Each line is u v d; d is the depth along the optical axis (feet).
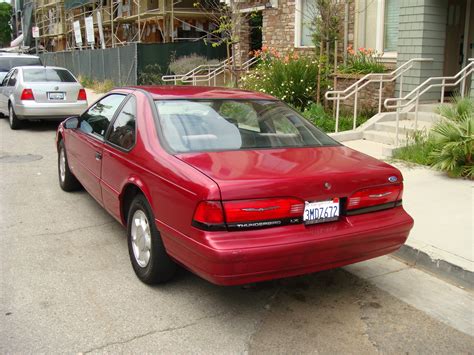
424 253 15.53
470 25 38.34
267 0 52.13
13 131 42.04
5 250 16.63
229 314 12.76
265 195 11.39
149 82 65.87
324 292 14.08
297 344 11.46
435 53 36.35
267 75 40.55
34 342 11.33
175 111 14.92
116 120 16.93
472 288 14.26
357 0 41.24
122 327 12.03
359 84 37.27
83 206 21.56
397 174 13.51
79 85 41.06
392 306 13.33
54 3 127.54
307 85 38.70
